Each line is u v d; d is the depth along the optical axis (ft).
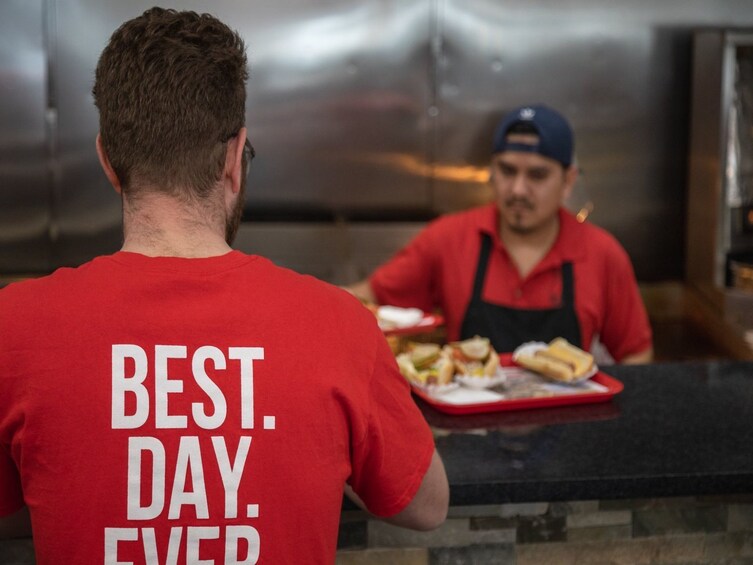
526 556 4.22
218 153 2.78
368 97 10.29
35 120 9.92
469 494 3.77
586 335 7.41
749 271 9.79
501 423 4.57
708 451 4.18
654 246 10.94
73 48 9.84
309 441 2.60
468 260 7.57
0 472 2.71
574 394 4.85
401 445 2.87
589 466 3.98
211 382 2.56
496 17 10.31
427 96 10.36
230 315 2.63
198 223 2.76
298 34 10.09
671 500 4.28
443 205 10.59
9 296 2.69
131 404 2.52
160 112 2.70
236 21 10.00
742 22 10.66
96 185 10.11
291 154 10.29
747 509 4.34
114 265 2.69
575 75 10.54
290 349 2.64
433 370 4.86
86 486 2.49
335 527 2.71
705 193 10.25
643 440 4.33
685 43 10.61
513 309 7.34
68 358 2.55
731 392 5.14
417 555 4.16
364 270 10.55
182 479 2.50
